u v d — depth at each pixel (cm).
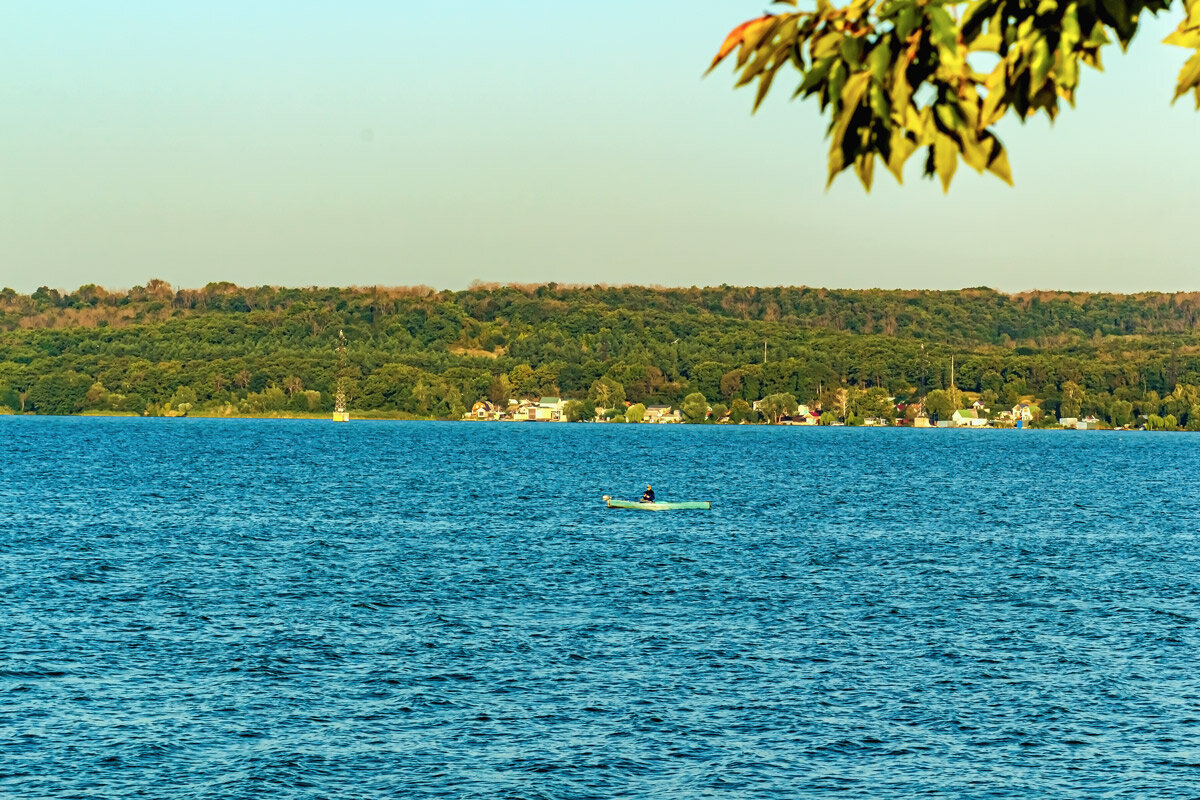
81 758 12031
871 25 1773
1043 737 13025
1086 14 1755
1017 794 11488
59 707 13575
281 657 15962
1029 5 1786
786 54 1786
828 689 14700
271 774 11719
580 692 14500
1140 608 19988
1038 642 17288
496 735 12938
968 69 1781
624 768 12038
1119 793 11512
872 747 12688
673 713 13712
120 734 12750
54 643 16475
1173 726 13412
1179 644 17275
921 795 11462
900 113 1783
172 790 11312
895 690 14675
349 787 11475
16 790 11200
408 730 13075
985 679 15238
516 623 18250
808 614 19212
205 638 17025
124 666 15388
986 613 19462
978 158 1789
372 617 18638
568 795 11362
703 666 15700
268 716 13450
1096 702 14262
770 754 12462
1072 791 11556
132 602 19600
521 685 14762
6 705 13600
